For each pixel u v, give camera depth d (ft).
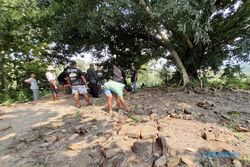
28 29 59.72
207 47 55.36
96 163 19.81
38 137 25.05
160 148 20.57
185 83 47.78
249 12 51.52
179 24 41.24
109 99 30.32
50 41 60.49
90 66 42.93
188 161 19.08
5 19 52.80
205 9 41.88
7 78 66.85
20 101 50.14
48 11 54.24
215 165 19.02
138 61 65.41
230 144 22.21
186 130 24.66
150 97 39.75
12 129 28.30
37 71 66.54
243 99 41.83
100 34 53.47
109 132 24.47
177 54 53.26
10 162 21.01
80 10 43.50
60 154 21.43
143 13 44.27
